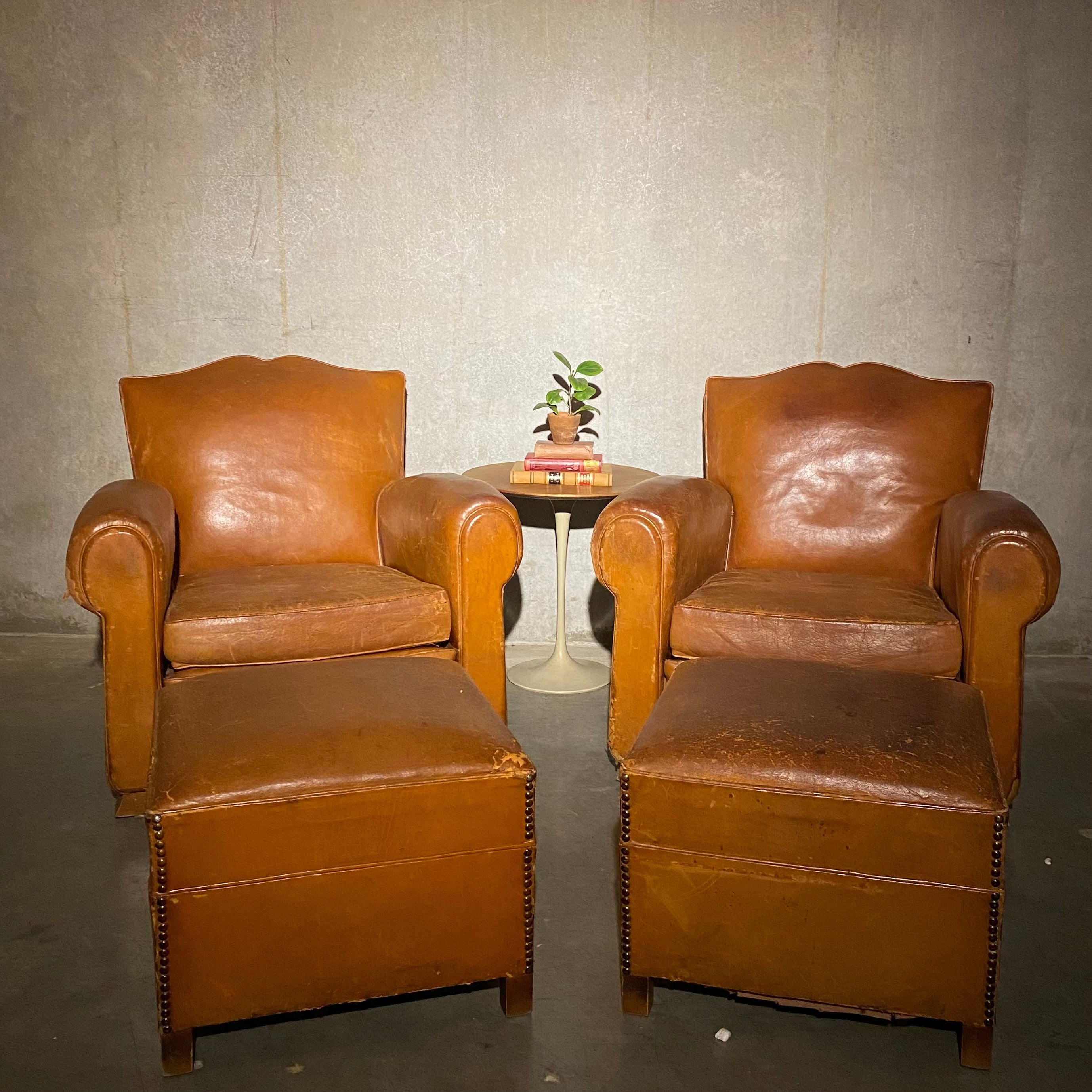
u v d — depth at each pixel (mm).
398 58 3350
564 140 3395
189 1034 1700
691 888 1767
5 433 3592
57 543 3678
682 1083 1692
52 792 2617
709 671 2117
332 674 2070
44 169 3408
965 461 2939
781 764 1717
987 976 1688
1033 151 3334
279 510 2936
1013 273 3410
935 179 3371
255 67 3350
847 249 3432
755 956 1769
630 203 3430
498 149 3404
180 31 3326
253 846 1661
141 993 1898
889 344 3486
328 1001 1744
